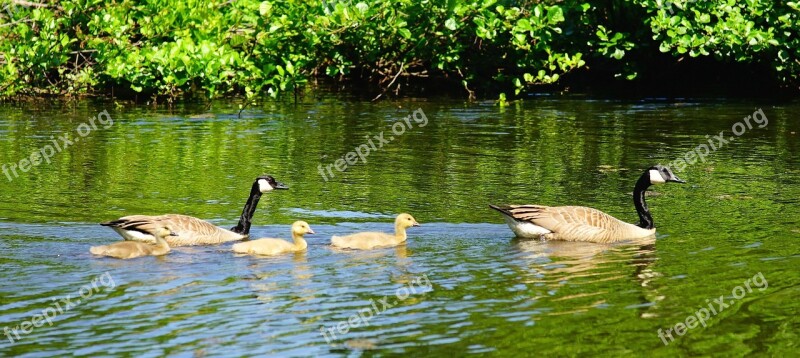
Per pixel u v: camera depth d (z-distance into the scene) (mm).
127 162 19766
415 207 16031
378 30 27219
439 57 27938
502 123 24547
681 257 12820
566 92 29844
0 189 17219
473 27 27469
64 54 26078
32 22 27469
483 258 12812
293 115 25766
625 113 25891
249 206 14414
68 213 15375
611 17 28922
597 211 14078
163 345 9523
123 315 10383
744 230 14375
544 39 26406
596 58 30766
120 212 15492
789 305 10828
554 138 22562
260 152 20891
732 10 26000
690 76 30500
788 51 26531
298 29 26781
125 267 12242
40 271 11977
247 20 28141
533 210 14039
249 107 27219
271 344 9570
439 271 12148
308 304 10781
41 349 9430
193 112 26328
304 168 19328
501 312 10523
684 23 25938
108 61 25844
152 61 25641
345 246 13445
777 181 18047
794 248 13203
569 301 10898
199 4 27266
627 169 19234
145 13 26984
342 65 28484
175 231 13500
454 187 17594
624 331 9992
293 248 13211
